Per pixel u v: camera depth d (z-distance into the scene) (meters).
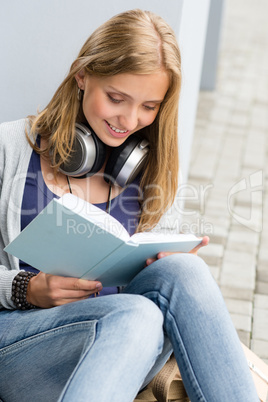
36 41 2.71
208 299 1.85
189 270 1.88
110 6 2.64
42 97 2.77
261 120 8.12
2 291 1.99
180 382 2.12
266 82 10.34
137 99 1.97
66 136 2.06
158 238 1.95
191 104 3.16
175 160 2.22
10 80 2.77
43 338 1.87
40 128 2.14
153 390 2.06
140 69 1.91
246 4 19.56
